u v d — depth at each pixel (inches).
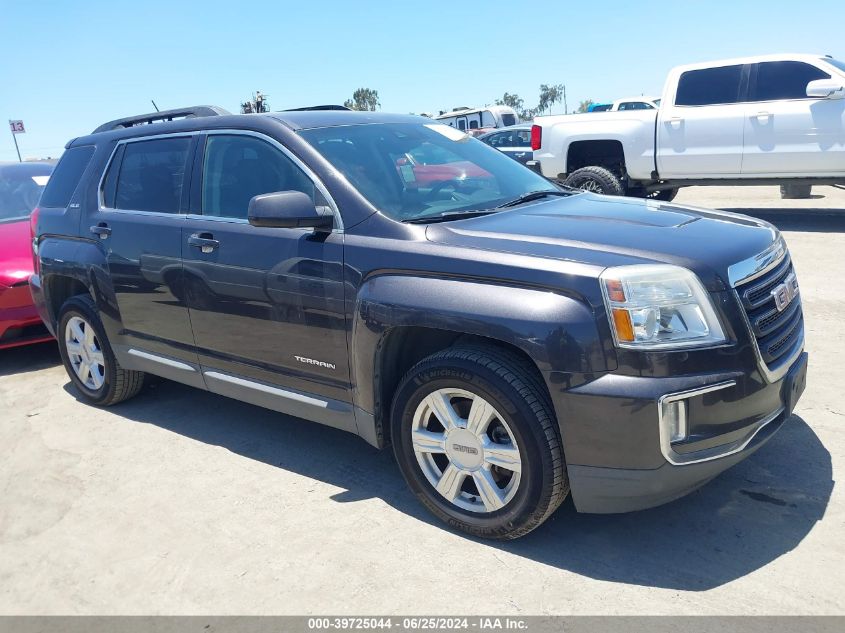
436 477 126.9
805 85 346.3
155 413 192.2
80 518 140.7
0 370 246.5
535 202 146.9
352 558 120.2
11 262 238.2
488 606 105.9
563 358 105.0
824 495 127.1
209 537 130.0
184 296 159.3
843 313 224.4
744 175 368.5
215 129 158.7
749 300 111.3
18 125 951.6
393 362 131.0
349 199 133.0
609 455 105.6
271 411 187.9
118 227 174.2
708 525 121.6
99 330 188.4
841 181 348.2
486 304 111.3
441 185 146.2
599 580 109.7
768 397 112.0
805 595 102.7
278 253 139.2
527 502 113.3
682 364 103.0
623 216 131.7
